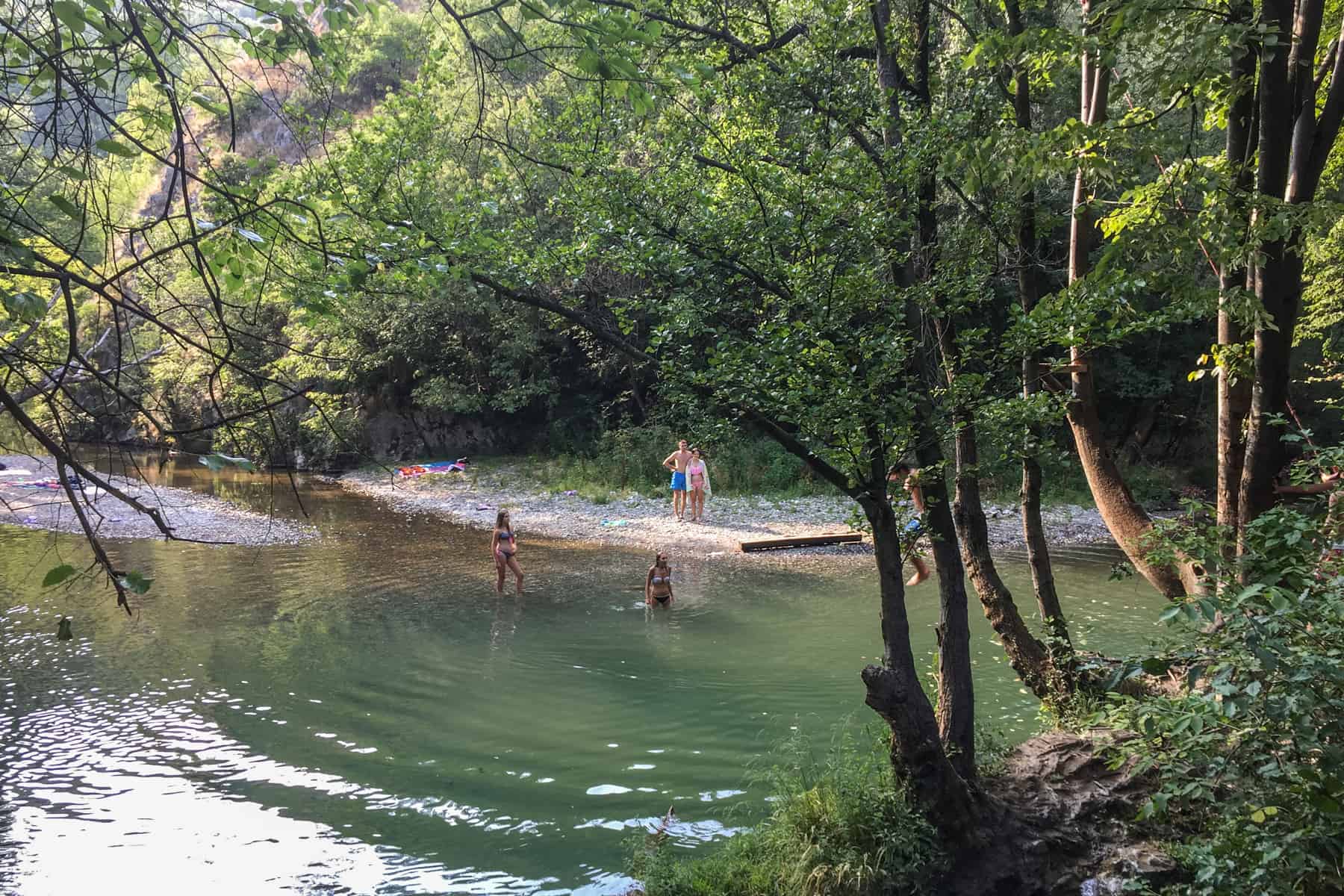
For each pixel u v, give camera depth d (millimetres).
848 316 6141
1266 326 5641
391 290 3801
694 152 6457
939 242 7141
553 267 5770
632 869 6273
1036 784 6566
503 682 10508
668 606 14219
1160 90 5922
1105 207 7715
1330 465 5328
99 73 2424
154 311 2482
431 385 30547
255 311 2924
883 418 5871
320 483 30562
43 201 2496
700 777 7898
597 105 5871
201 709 9508
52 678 10422
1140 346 28031
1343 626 4332
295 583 15727
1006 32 7543
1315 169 6113
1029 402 6074
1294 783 4332
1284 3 5570
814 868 5777
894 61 7094
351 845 6676
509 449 34250
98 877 6195
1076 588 15352
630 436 28922
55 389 2230
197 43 2682
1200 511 5613
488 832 6906
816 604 14414
